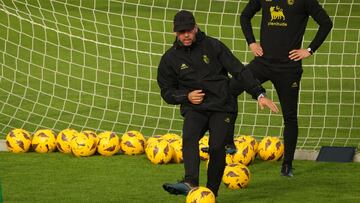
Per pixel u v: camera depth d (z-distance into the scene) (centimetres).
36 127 3027
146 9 6044
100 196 2039
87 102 3494
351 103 3559
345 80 4094
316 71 4288
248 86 1839
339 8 6069
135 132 2575
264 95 1836
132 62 4488
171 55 1870
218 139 1853
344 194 2083
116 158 2495
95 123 3119
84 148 2498
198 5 6212
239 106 3409
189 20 1808
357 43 4809
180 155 2434
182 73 1861
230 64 1853
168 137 2588
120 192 2083
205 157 2442
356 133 2986
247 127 3075
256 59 2261
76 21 5509
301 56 2223
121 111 3334
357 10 6000
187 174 1820
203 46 1856
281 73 2234
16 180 2208
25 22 5338
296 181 2231
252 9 2308
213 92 1858
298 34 2234
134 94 3678
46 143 2564
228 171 2131
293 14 2220
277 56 2231
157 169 2356
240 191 2105
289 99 2253
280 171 2355
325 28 2217
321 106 3481
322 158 2509
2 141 2611
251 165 2428
